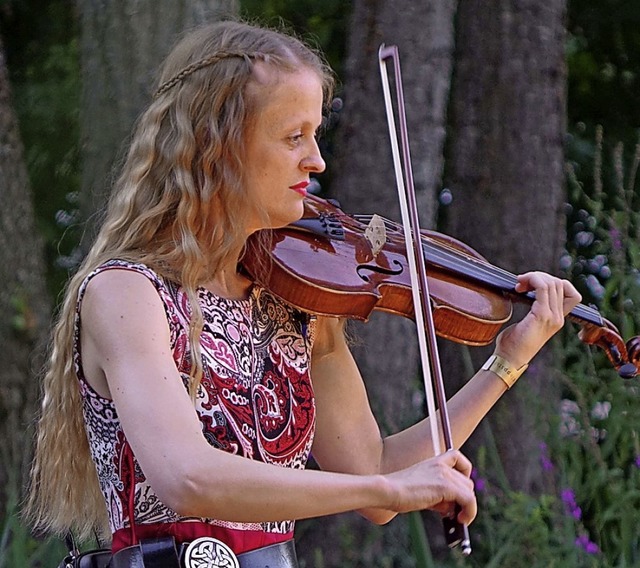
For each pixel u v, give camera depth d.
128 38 7.97
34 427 8.46
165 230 4.33
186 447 3.83
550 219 11.19
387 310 5.41
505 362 5.13
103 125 8.05
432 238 6.04
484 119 11.22
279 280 4.66
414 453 4.96
